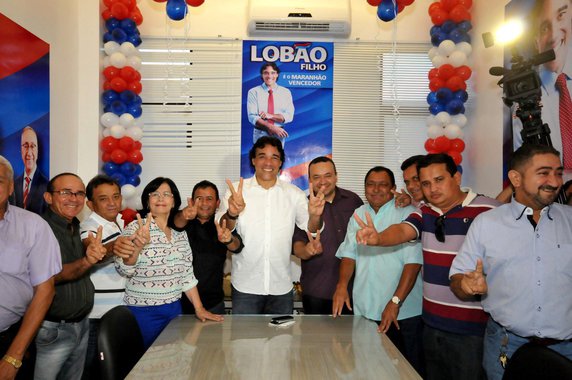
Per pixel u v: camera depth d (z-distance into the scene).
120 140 3.59
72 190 2.34
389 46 4.05
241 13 4.02
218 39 4.00
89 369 3.07
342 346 1.94
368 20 4.05
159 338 2.04
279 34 3.96
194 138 4.01
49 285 2.03
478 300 2.16
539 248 1.84
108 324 1.83
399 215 2.64
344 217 2.97
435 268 2.26
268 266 2.71
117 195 2.69
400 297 2.41
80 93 3.70
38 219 2.02
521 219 1.88
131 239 2.21
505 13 3.19
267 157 2.69
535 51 2.76
